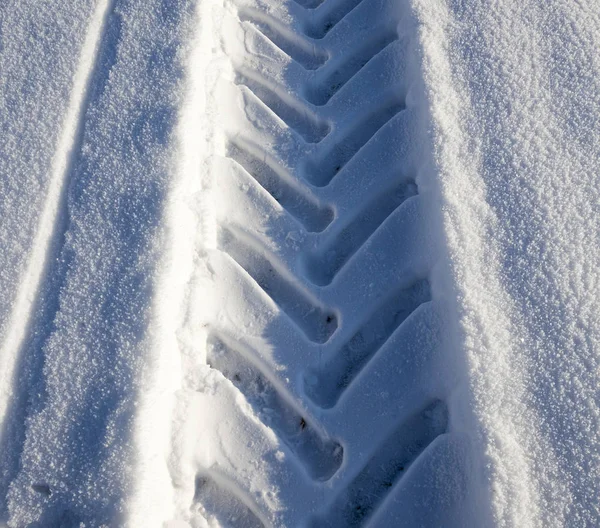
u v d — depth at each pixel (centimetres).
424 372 150
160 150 183
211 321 164
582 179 169
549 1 208
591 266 154
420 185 179
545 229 161
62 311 159
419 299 166
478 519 127
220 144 199
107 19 218
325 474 143
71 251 169
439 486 134
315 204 189
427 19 208
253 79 218
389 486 141
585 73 189
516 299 151
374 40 222
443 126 182
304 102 209
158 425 142
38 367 152
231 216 184
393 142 191
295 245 178
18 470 138
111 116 192
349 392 151
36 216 175
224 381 153
